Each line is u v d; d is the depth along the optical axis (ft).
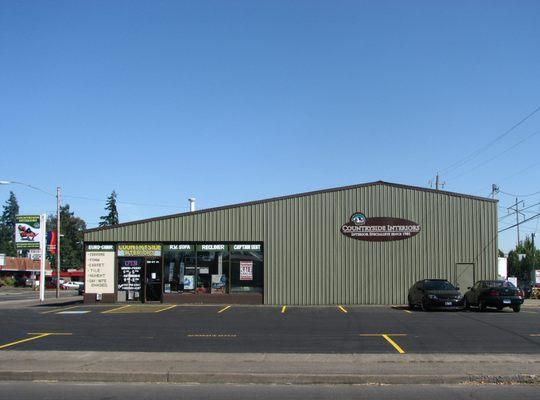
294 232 112.98
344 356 43.09
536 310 95.45
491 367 38.32
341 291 111.34
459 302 91.66
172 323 70.23
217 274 112.68
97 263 114.01
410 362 40.34
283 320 73.87
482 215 112.47
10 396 32.17
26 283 295.48
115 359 41.96
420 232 112.37
